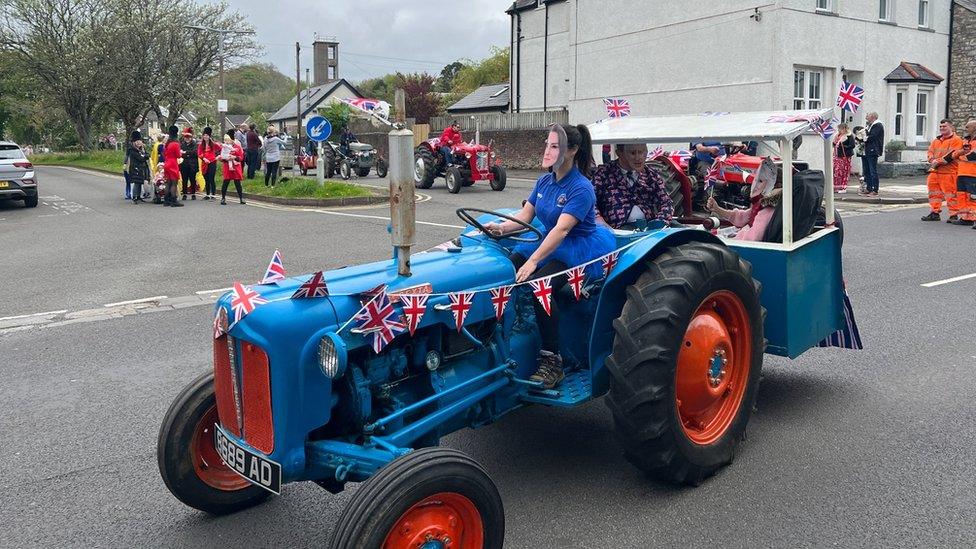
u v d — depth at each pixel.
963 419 4.77
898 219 13.93
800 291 4.62
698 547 3.41
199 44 37.69
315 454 3.16
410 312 3.26
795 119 4.73
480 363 3.76
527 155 29.83
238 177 17.77
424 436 3.59
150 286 9.00
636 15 25.05
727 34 22.33
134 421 5.01
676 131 4.91
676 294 3.72
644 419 3.67
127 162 19.22
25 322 7.50
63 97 40.84
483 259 3.87
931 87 24.00
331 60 71.25
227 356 3.24
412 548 2.81
